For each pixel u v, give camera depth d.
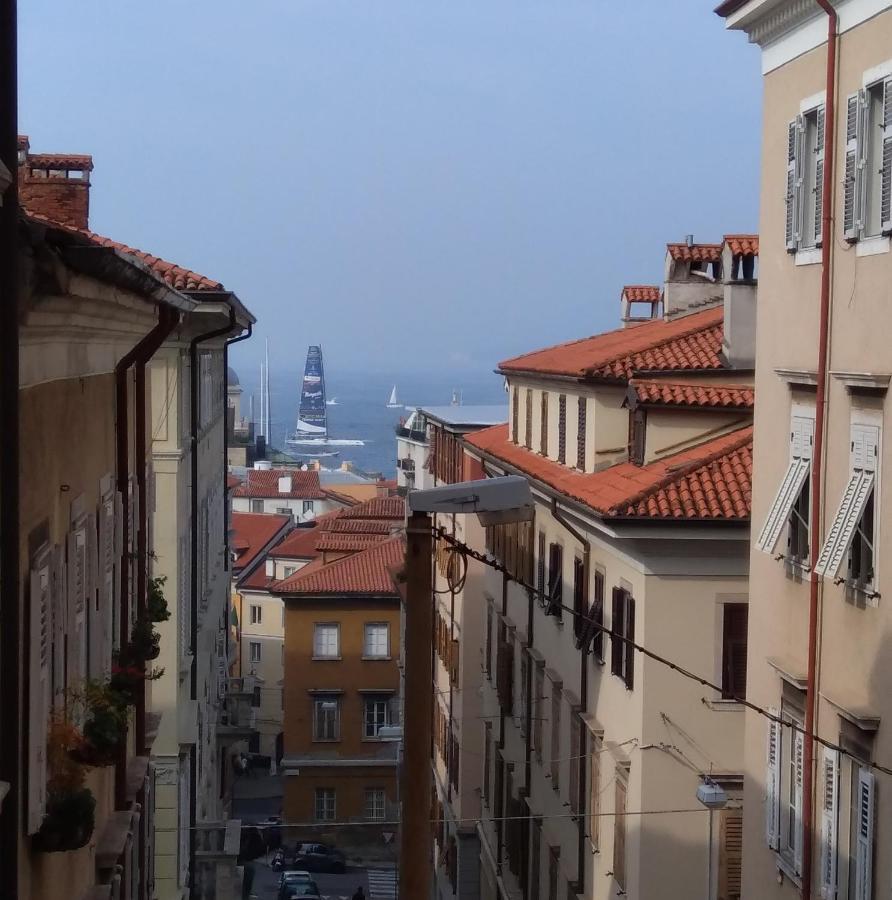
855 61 19.44
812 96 21.08
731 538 26.66
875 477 18.78
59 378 14.70
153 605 22.25
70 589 15.42
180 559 34.34
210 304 34.78
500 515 14.12
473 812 53.31
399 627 70.19
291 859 68.06
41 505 13.66
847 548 18.88
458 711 54.81
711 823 26.86
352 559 73.06
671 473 28.08
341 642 70.75
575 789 33.41
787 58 22.12
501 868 44.72
